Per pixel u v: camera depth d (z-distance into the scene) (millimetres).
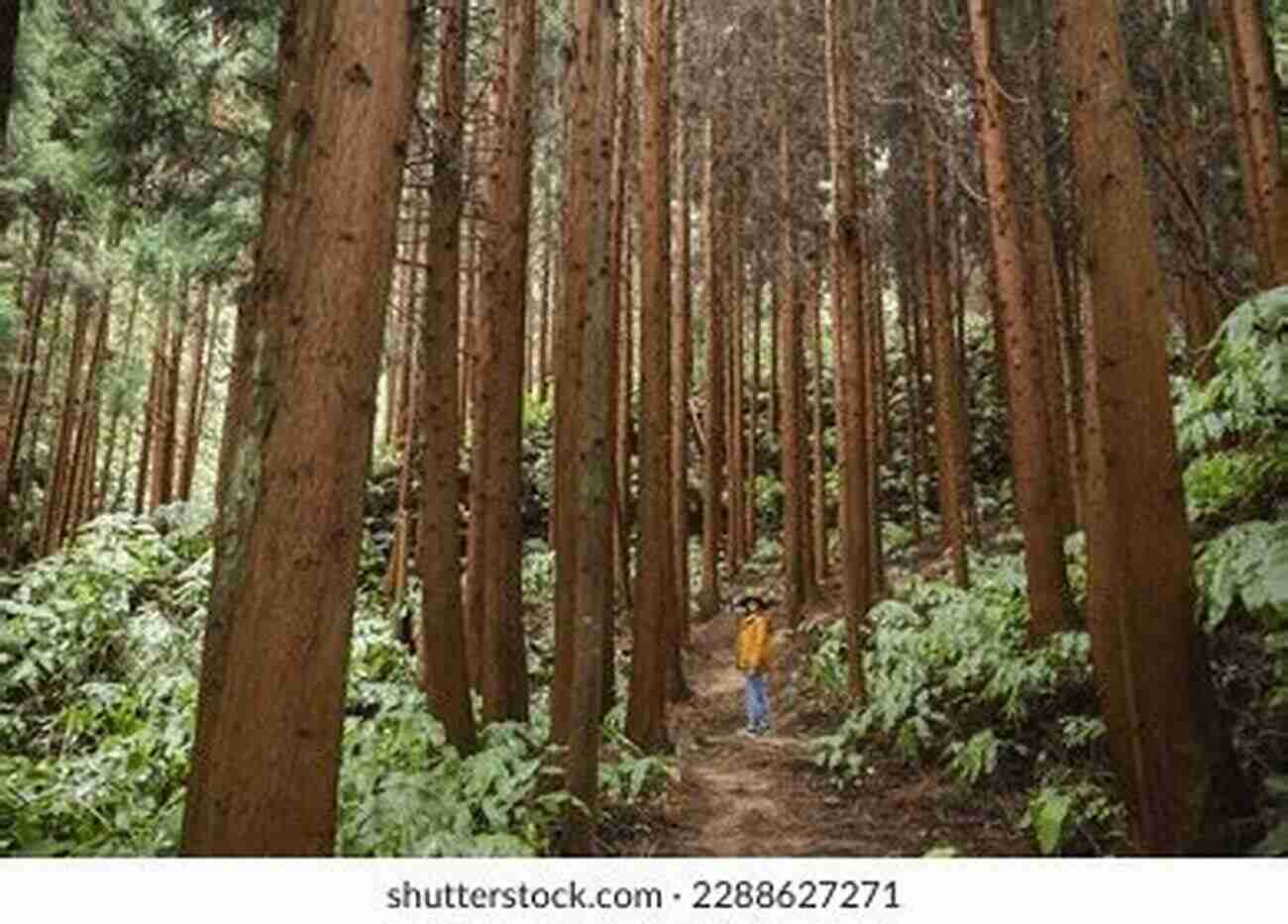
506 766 7066
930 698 9539
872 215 18109
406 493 15164
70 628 10984
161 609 12672
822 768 9617
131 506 30016
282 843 2893
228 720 2918
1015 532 18406
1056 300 11789
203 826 2900
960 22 12789
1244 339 4785
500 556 8547
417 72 4922
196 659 11219
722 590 21844
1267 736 5824
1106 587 5875
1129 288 4789
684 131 19594
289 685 2924
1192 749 4551
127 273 21422
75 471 22703
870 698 10859
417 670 11250
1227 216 11477
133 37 10984
